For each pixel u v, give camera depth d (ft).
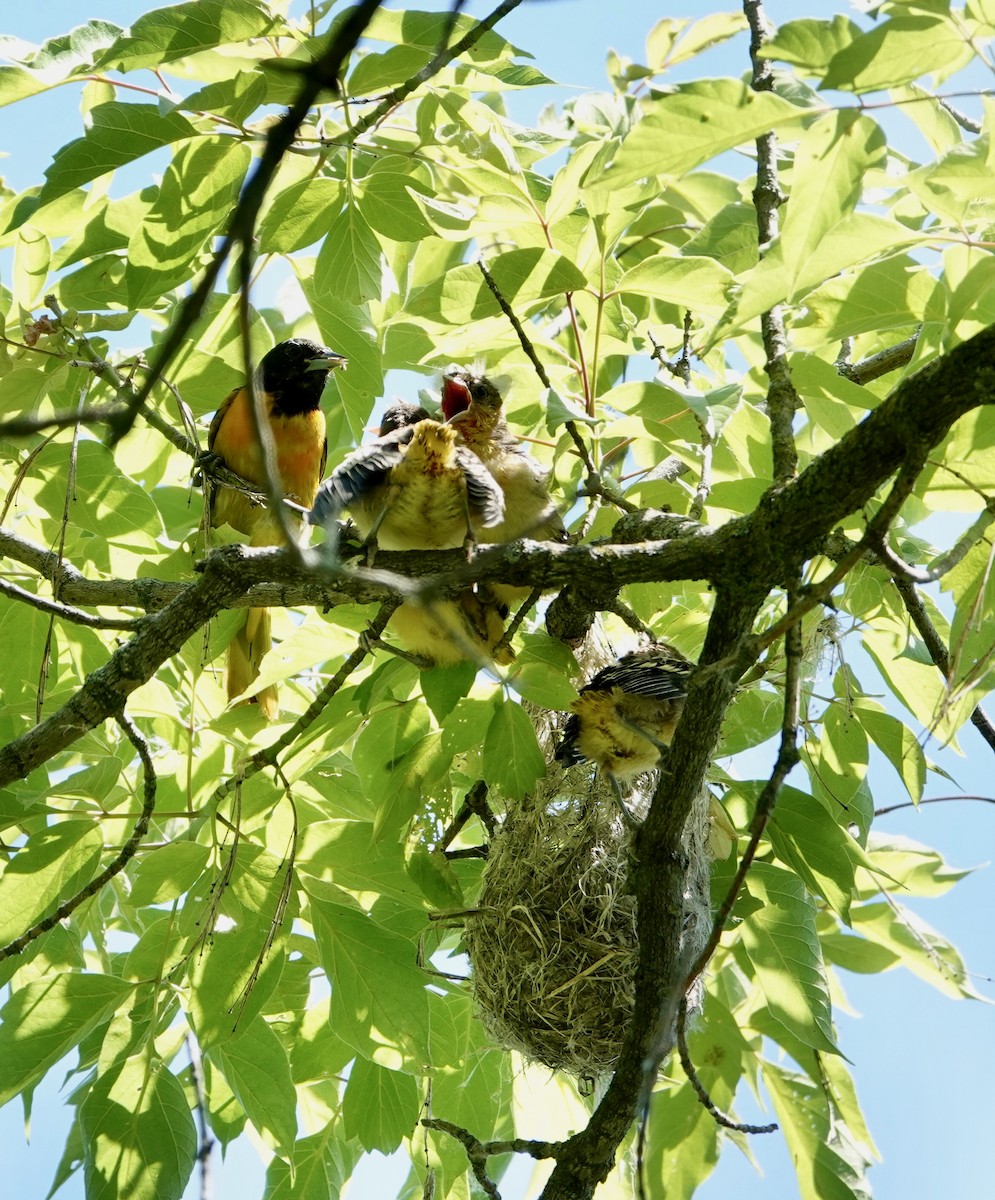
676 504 30.45
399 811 28.45
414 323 33.65
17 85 26.94
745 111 17.88
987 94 18.56
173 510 40.50
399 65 27.09
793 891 30.48
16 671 30.83
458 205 31.73
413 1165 33.99
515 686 26.21
